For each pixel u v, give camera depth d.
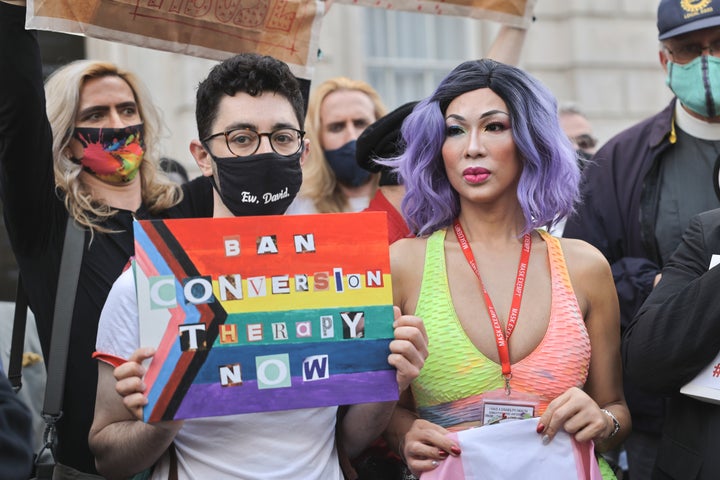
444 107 3.17
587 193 4.16
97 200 3.63
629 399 3.96
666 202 4.00
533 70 11.02
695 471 3.04
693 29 3.77
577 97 11.04
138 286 2.66
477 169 3.08
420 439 2.95
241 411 2.68
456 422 2.99
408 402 3.18
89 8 3.26
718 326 2.94
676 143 4.06
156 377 2.64
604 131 11.10
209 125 2.97
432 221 3.23
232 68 2.96
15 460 2.30
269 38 3.54
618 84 11.16
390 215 3.85
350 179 5.02
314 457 2.85
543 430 2.90
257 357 2.71
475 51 11.17
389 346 2.79
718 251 3.18
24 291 3.49
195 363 2.66
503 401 2.96
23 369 4.37
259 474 2.77
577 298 3.10
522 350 3.00
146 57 9.06
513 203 3.18
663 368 3.03
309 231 2.78
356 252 2.81
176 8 3.38
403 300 3.14
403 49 10.93
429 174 3.21
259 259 2.74
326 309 2.77
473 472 2.88
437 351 3.00
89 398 3.32
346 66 10.38
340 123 5.02
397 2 4.01
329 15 10.31
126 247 3.54
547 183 3.13
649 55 11.25
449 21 11.11
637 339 3.09
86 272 3.44
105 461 2.81
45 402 3.23
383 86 10.85
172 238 2.70
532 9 4.21
